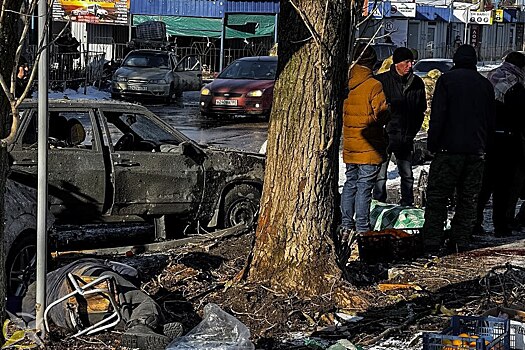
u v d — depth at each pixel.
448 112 10.31
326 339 7.18
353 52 8.17
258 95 26.55
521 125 11.42
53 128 10.34
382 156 10.43
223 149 11.23
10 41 4.34
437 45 68.50
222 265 9.43
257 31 46.56
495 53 79.06
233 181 11.12
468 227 10.70
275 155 8.27
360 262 9.62
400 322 7.63
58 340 6.88
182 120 26.72
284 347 6.98
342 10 8.03
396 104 12.24
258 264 8.25
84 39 45.53
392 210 11.34
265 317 7.63
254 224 10.47
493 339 6.07
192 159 10.82
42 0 5.74
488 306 7.93
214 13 45.34
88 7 43.91
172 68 33.31
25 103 9.91
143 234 11.51
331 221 8.27
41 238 6.75
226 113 26.61
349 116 10.34
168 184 10.64
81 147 10.33
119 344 6.79
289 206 8.17
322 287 8.09
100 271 7.28
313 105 8.10
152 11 45.06
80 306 7.05
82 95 32.50
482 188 11.76
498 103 11.50
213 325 6.55
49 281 7.37
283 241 8.19
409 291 8.53
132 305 7.13
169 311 7.81
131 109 10.71
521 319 7.06
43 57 6.42
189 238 10.62
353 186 10.64
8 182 8.66
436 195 10.45
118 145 10.66
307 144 8.13
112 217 10.42
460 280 9.15
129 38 44.84
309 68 8.05
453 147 10.27
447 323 7.59
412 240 10.00
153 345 6.46
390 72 12.34
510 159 11.55
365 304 8.04
